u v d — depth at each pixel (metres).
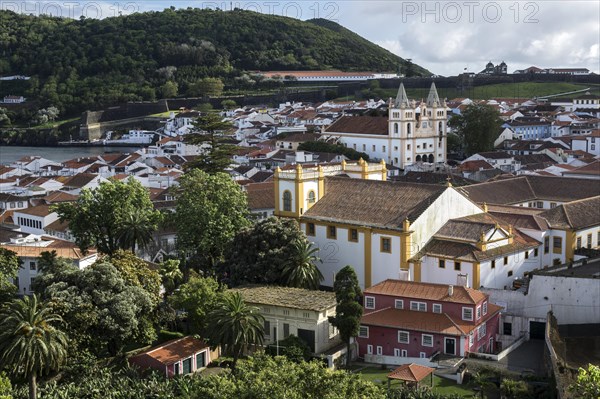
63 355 86.75
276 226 117.25
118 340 95.62
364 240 120.75
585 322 105.44
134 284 101.44
